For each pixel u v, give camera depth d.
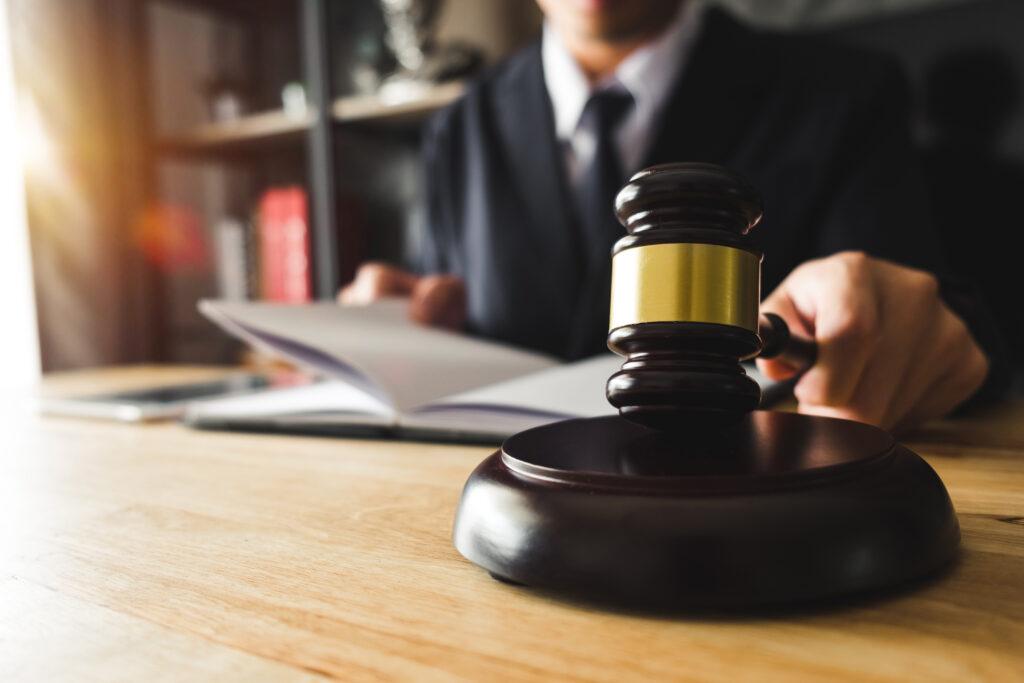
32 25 2.00
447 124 1.38
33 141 2.00
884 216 0.94
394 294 1.06
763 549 0.20
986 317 0.59
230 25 2.27
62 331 2.06
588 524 0.21
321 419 0.53
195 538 0.29
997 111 1.46
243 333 0.57
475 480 0.25
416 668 0.18
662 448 0.26
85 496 0.38
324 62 1.87
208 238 2.33
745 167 1.04
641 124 1.14
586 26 1.11
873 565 0.20
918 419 0.47
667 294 0.25
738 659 0.17
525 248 1.17
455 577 0.24
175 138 2.19
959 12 1.49
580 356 1.04
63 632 0.20
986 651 0.17
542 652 0.18
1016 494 0.32
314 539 0.29
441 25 2.05
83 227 2.10
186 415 0.60
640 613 0.20
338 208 1.90
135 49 2.16
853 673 0.16
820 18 1.66
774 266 1.01
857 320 0.38
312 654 0.19
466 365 0.61
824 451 0.25
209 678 0.18
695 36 1.12
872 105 1.01
